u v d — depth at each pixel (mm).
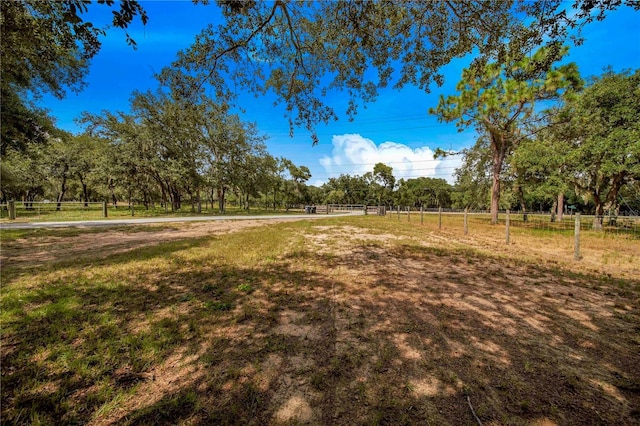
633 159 10508
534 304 3756
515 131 17328
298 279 4840
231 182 28344
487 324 3154
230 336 2855
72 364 2314
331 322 3197
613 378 2205
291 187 49156
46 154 28156
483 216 27375
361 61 6184
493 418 1781
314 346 2674
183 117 7840
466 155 22078
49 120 13875
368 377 2203
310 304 3729
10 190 30859
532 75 4777
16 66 6012
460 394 2008
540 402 1929
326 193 64625
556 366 2361
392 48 5723
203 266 5660
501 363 2398
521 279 4926
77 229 11703
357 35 5344
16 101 11680
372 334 2912
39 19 3859
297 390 2051
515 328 3062
